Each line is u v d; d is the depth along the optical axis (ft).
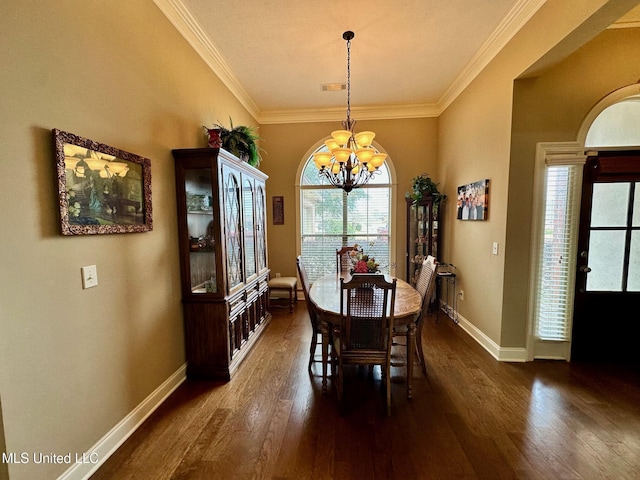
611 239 8.72
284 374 8.43
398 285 9.68
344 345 6.87
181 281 8.09
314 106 14.76
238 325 9.05
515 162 8.66
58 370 4.56
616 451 5.54
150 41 6.77
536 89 8.39
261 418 6.52
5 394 3.86
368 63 10.66
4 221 3.82
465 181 11.75
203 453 5.54
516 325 9.07
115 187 5.62
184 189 7.85
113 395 5.67
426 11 7.94
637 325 8.84
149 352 6.77
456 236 12.67
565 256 8.81
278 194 15.94
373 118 15.16
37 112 4.20
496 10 7.92
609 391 7.45
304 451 5.57
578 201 8.63
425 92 13.24
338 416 6.57
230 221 8.68
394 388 7.68
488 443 5.75
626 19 7.91
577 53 8.22
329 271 16.14
